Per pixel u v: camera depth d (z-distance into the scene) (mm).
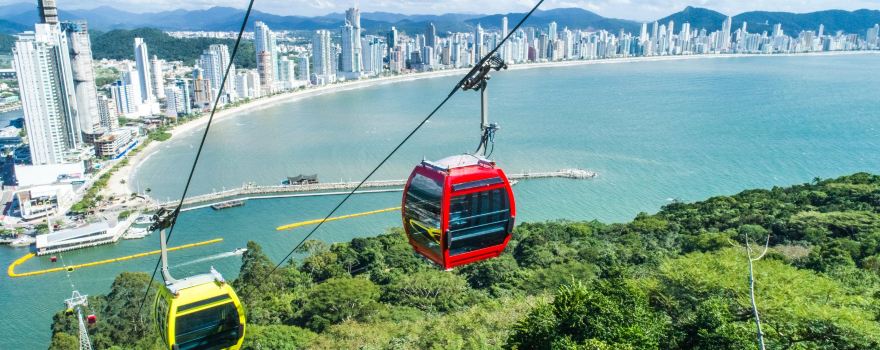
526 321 33281
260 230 112938
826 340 33719
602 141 171125
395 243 87250
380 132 195875
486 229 20375
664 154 155625
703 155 153500
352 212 122312
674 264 44656
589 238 85688
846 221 77875
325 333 56594
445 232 19578
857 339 32875
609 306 31609
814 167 140375
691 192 125438
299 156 166500
